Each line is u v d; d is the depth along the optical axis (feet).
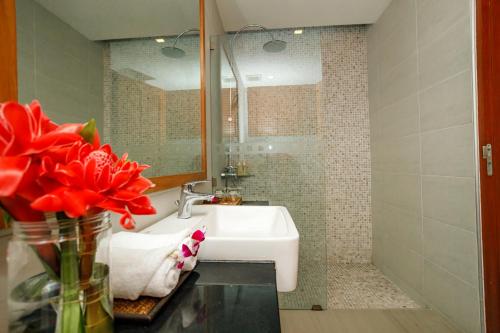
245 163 6.05
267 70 5.89
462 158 4.42
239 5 6.48
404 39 6.13
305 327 4.94
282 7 6.61
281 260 2.31
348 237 8.44
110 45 2.01
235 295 1.66
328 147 8.50
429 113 5.28
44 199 0.77
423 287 5.61
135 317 1.34
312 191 5.94
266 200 6.01
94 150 0.98
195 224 2.83
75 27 1.63
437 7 4.97
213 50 5.83
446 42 4.75
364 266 8.11
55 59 1.46
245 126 6.02
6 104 0.74
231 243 2.32
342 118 8.45
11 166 0.72
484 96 4.05
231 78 5.94
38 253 0.94
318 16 7.09
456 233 4.60
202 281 1.87
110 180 0.94
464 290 4.44
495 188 3.99
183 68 3.70
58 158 0.84
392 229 6.97
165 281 1.54
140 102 2.44
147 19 2.63
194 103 4.20
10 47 1.17
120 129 2.11
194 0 4.27
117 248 1.57
